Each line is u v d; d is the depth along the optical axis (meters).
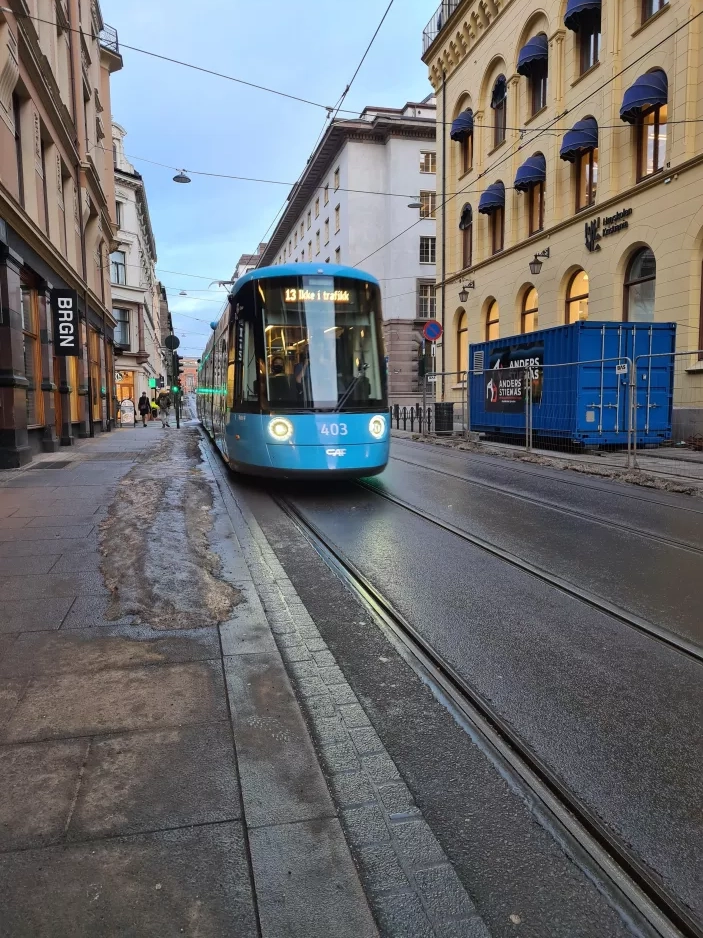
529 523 7.49
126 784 2.46
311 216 48.28
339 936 1.84
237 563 5.60
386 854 2.21
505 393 16.86
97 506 7.62
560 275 19.67
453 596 4.98
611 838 2.36
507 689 3.50
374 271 39.16
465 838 2.35
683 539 6.74
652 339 14.40
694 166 14.53
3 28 10.94
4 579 4.82
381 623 4.44
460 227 26.66
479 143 24.83
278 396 8.89
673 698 3.41
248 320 9.34
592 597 4.94
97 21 23.62
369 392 9.13
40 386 14.59
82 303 19.58
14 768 2.54
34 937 1.78
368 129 37.78
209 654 3.62
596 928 1.98
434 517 7.76
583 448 14.36
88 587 4.66
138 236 48.72
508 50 22.34
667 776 2.74
